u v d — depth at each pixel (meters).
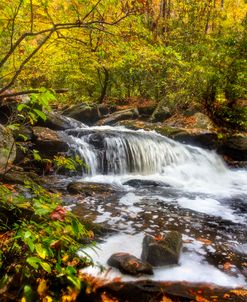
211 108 13.02
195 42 14.09
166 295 3.48
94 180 7.91
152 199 6.79
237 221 5.86
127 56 7.71
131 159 9.03
